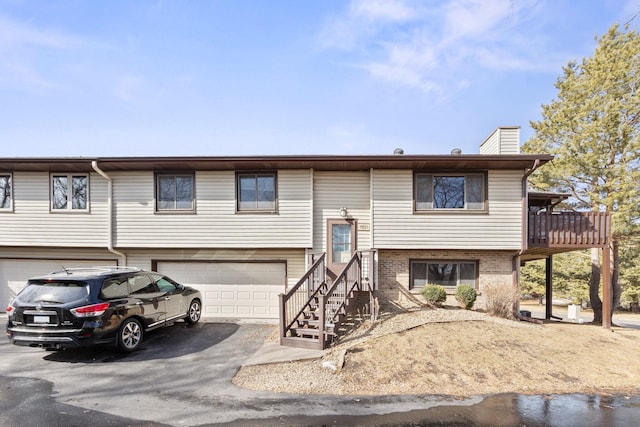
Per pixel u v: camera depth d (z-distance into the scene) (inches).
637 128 615.2
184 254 464.4
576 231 425.4
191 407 193.5
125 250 461.4
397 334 311.4
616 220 572.7
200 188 438.9
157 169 436.5
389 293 443.8
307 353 280.2
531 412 194.4
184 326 379.9
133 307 293.3
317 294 365.4
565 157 613.9
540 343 312.3
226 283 461.7
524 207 415.8
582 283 960.9
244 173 438.9
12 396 206.5
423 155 393.1
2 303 471.5
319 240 445.4
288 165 424.2
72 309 254.7
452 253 445.7
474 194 424.2
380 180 430.0
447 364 259.4
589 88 632.4
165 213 437.4
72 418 179.9
